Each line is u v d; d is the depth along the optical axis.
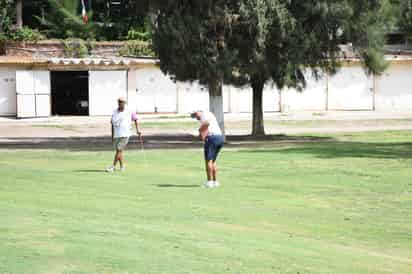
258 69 45.28
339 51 48.41
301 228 19.95
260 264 15.22
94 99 70.69
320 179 29.05
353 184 27.77
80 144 47.12
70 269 14.07
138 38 84.38
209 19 44.00
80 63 69.38
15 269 13.98
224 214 21.59
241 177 29.62
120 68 70.88
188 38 44.25
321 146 43.16
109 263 14.62
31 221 19.12
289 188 26.83
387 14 48.47
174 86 72.50
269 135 52.19
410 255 17.22
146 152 40.53
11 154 39.59
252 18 43.62
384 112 76.44
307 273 14.70
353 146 43.00
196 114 27.02
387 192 26.00
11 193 24.97
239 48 44.72
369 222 20.95
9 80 69.50
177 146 45.56
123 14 86.62
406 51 78.50
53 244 16.20
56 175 30.09
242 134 55.88
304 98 76.44
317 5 44.88
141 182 28.16
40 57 73.00
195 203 23.39
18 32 80.06
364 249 17.72
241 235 18.55
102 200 23.66
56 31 86.56
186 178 29.38
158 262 14.90
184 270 14.33
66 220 19.50
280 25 44.19
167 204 23.09
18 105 68.19
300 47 45.38
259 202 23.86
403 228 20.19
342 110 77.44
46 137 53.72
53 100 72.12
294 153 38.62
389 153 38.53
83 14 86.12
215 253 16.03
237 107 73.94
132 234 17.72
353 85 77.44
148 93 71.94
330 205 23.55
